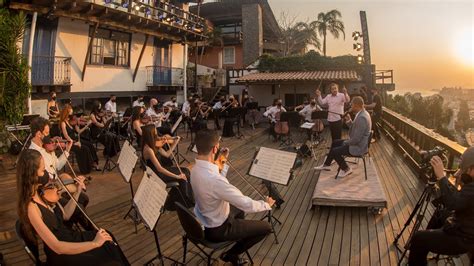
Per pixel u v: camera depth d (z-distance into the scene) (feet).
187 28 58.54
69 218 11.30
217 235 10.61
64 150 18.99
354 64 61.87
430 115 85.61
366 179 20.33
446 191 9.43
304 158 30.25
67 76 43.75
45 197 9.59
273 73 63.62
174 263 12.70
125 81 53.83
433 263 12.53
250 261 12.42
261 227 11.29
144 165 16.55
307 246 14.03
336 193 17.97
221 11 100.48
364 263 12.73
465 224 9.41
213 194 10.33
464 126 74.69
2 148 29.14
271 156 14.10
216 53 93.15
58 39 43.21
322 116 32.01
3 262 11.95
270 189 18.06
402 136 32.24
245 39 90.22
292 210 17.97
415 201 19.07
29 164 8.43
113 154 27.48
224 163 14.11
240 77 64.39
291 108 49.88
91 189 21.49
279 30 113.39
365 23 67.41
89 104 49.24
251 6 89.66
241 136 41.68
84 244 8.43
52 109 34.47
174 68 64.44
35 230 8.46
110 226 16.10
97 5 39.78
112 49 51.65
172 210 16.20
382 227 15.74
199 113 36.99
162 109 36.63
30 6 34.94
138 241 14.66
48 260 9.00
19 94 30.91
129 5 44.52
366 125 19.80
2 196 20.07
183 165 27.84
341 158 20.74
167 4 55.01
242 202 10.24
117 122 35.63
